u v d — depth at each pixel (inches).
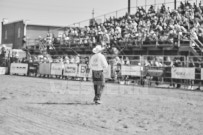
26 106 395.2
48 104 422.6
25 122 290.4
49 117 323.3
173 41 949.2
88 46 1206.9
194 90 713.0
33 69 1171.3
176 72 774.5
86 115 343.6
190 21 997.8
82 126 283.4
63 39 1392.7
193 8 1064.8
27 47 1558.8
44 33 2069.4
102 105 430.0
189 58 867.4
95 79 444.8
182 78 760.3
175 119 336.2
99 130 269.1
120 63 932.0
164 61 853.2
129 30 1133.1
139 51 1077.1
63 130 262.1
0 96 491.5
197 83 745.0
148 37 1026.7
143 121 319.0
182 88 761.6
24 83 775.1
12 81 837.2
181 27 950.4
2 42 2284.7
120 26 1221.7
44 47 1471.5
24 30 2009.1
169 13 1098.1
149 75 835.4
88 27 1366.9
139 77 869.8
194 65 776.3
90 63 448.1
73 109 384.8
